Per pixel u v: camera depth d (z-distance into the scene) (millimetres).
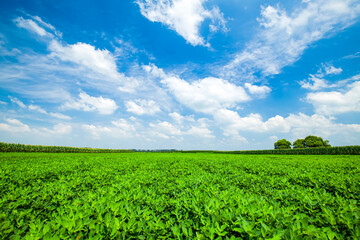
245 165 9383
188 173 7254
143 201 2938
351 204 2588
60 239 1688
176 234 1938
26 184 4828
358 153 30516
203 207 2506
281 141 75375
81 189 4262
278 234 1620
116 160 12508
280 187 4707
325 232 1878
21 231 1996
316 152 37812
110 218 1938
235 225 1902
